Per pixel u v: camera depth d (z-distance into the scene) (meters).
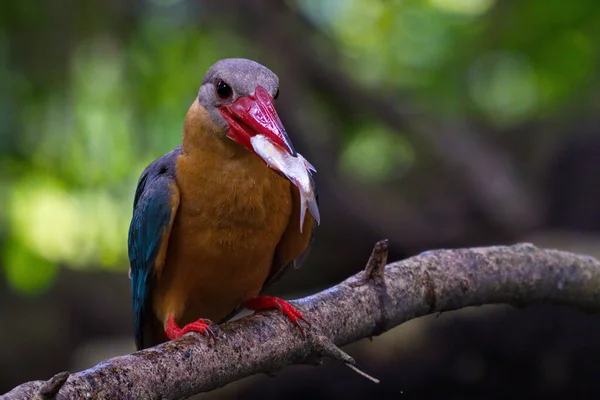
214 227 5.65
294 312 5.06
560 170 14.45
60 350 13.71
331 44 15.29
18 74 13.38
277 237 5.84
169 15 14.39
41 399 3.78
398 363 10.85
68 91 13.71
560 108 15.03
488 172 14.58
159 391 4.45
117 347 14.02
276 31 14.55
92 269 14.45
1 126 13.12
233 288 5.94
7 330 13.53
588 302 5.97
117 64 14.12
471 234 14.57
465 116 15.41
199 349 4.68
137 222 5.99
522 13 13.96
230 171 5.59
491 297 5.67
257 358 4.88
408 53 15.54
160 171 5.97
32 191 14.22
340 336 5.15
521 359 10.21
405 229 14.42
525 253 5.77
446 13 15.31
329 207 14.27
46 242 14.59
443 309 5.54
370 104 14.91
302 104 14.73
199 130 5.64
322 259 14.37
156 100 14.25
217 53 14.68
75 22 13.66
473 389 10.37
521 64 14.65
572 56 14.02
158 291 5.95
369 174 16.08
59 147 13.80
